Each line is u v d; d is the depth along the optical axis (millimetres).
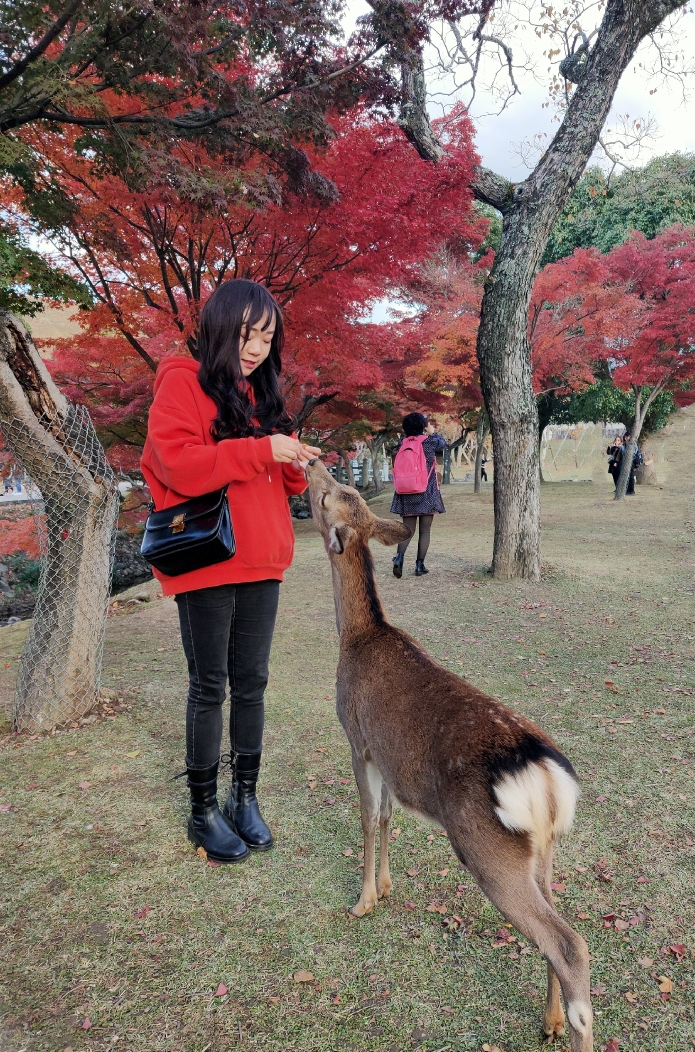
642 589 7184
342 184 6320
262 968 2043
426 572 8305
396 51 5371
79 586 3883
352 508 2498
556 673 4727
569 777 1735
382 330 9141
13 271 4008
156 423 2271
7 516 11773
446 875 2490
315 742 3635
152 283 7809
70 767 3344
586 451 37250
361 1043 1779
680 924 2189
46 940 2172
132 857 2600
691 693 4215
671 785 3078
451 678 2074
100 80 4973
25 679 3857
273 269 7105
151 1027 1842
